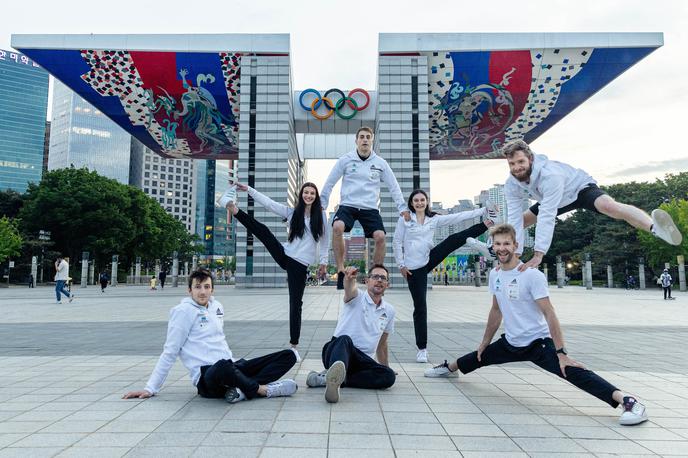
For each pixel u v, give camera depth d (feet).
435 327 33.68
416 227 20.12
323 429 10.46
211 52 99.04
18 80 422.41
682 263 130.21
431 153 136.15
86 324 34.68
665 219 12.24
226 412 11.86
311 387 14.90
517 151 14.78
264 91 102.94
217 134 118.83
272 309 48.49
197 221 469.16
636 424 11.12
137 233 167.02
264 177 103.14
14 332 29.78
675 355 22.03
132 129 116.47
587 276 138.82
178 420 11.10
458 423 11.12
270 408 12.26
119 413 11.70
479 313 46.50
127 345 24.06
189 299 13.98
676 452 9.28
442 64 100.53
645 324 37.58
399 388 14.97
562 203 15.23
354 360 14.57
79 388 14.60
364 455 8.84
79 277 164.66
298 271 19.39
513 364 19.57
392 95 101.91
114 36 94.17
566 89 101.19
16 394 13.78
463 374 16.90
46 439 9.66
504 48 95.66
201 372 13.04
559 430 10.71
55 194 147.43
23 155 419.33
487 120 112.68
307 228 19.22
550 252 208.64
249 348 22.79
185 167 472.03
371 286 15.14
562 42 94.07
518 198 15.99
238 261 105.40
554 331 12.79
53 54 93.40
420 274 19.99
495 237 14.15
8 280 150.82
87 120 431.84
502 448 9.37
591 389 12.03
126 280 181.16
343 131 117.29
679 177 172.45
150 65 97.71
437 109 108.17
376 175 19.97
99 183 157.38
